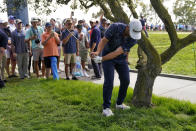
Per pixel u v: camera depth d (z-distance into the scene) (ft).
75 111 12.92
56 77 21.03
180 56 33.65
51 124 11.21
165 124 10.85
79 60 24.68
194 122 11.05
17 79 23.08
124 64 12.18
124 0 15.20
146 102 13.11
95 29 21.66
